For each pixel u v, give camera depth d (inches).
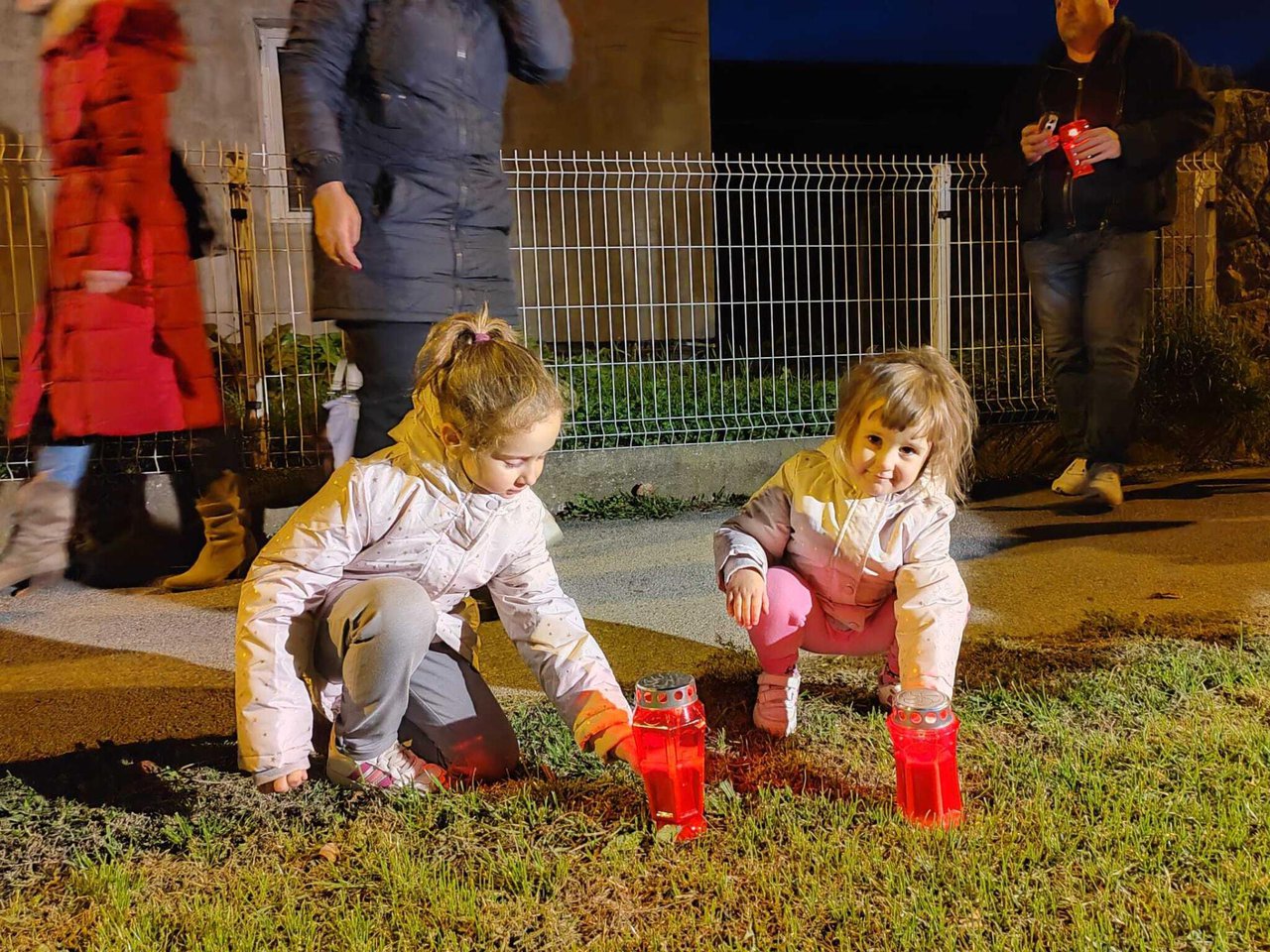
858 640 119.2
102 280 184.1
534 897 83.7
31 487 199.3
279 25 346.9
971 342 286.0
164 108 185.0
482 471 94.3
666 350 277.4
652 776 92.1
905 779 92.5
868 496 106.7
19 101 325.7
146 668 151.9
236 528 203.6
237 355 239.0
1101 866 83.2
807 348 280.5
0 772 114.0
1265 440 297.0
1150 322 294.2
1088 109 235.3
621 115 385.7
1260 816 89.6
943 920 77.0
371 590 95.9
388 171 146.1
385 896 85.3
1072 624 155.3
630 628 164.2
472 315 97.3
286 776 94.8
